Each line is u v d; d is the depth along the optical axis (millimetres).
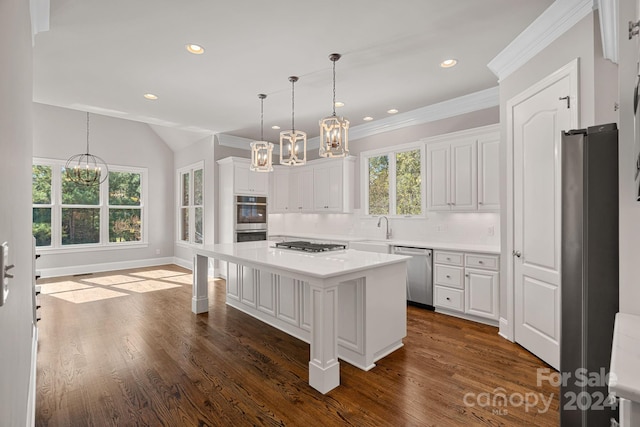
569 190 1328
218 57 3047
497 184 3596
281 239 6051
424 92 3936
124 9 2314
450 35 2689
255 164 3410
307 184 6191
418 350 2811
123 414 1932
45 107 5855
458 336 3125
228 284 4176
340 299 2654
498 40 2768
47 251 5844
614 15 1810
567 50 2320
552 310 2451
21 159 1475
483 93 3900
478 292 3475
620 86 1223
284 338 3100
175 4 2268
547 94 2492
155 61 3125
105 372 2430
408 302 4230
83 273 6215
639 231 1183
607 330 1250
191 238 6793
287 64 3197
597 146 1278
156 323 3504
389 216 5066
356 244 4766
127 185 6832
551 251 2457
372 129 5270
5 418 927
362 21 2488
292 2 2258
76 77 3486
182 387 2227
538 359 2617
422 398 2094
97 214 6457
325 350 2172
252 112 4730
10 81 1051
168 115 4883
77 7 2281
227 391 2178
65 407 1997
